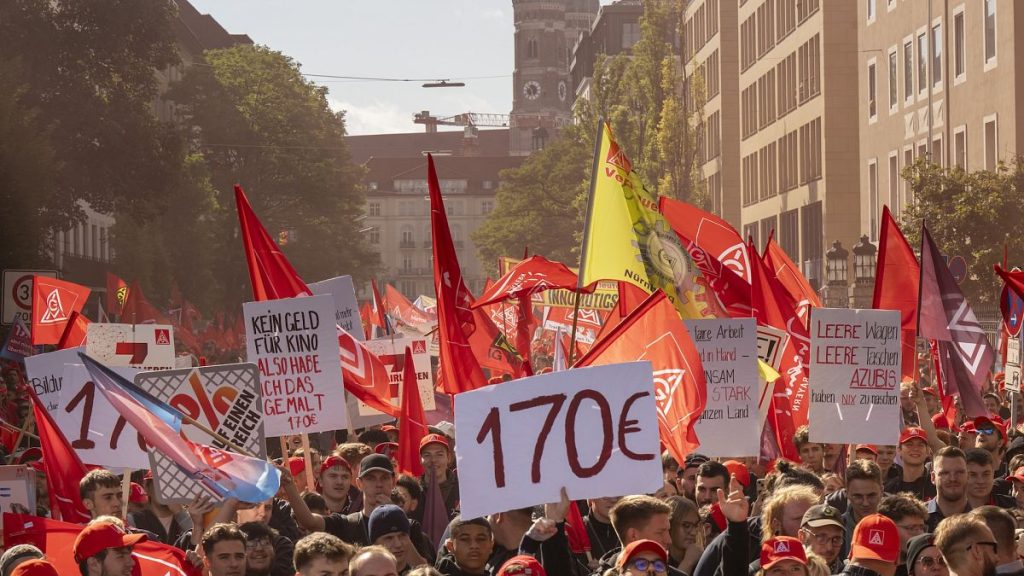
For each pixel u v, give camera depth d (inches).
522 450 358.6
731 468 522.9
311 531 476.1
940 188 1663.4
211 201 3580.2
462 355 551.2
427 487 557.6
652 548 324.8
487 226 5078.7
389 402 667.4
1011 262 1583.4
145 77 2379.4
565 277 870.4
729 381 571.8
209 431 439.2
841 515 437.4
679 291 560.4
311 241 4069.9
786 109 3257.9
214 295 3499.0
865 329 572.7
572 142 4923.7
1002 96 1952.5
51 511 491.8
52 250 2196.1
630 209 546.9
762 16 3499.0
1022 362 772.6
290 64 4146.2
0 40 2187.5
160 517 500.4
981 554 332.8
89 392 534.0
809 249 3080.7
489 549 411.8
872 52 2610.7
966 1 2094.0
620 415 359.6
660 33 3489.2
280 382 560.7
